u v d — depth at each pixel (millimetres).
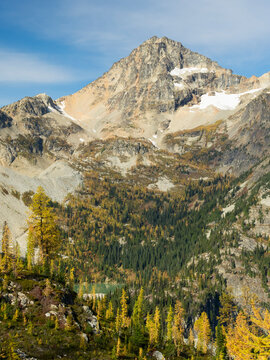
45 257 82125
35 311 69000
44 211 75875
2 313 65500
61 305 73250
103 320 89938
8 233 84812
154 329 97125
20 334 61781
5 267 77562
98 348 69500
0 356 54531
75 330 69688
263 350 30688
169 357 91812
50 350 60875
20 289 72062
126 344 80688
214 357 100625
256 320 32688
